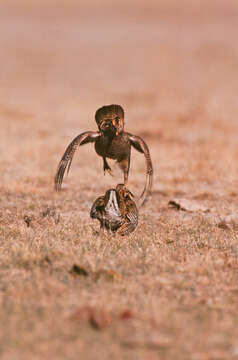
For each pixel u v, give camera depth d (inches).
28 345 778.2
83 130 3526.1
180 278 1048.8
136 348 782.5
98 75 6117.1
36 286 973.2
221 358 763.4
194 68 6417.3
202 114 4055.1
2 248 1165.7
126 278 1035.9
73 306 900.0
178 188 2102.6
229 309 920.3
